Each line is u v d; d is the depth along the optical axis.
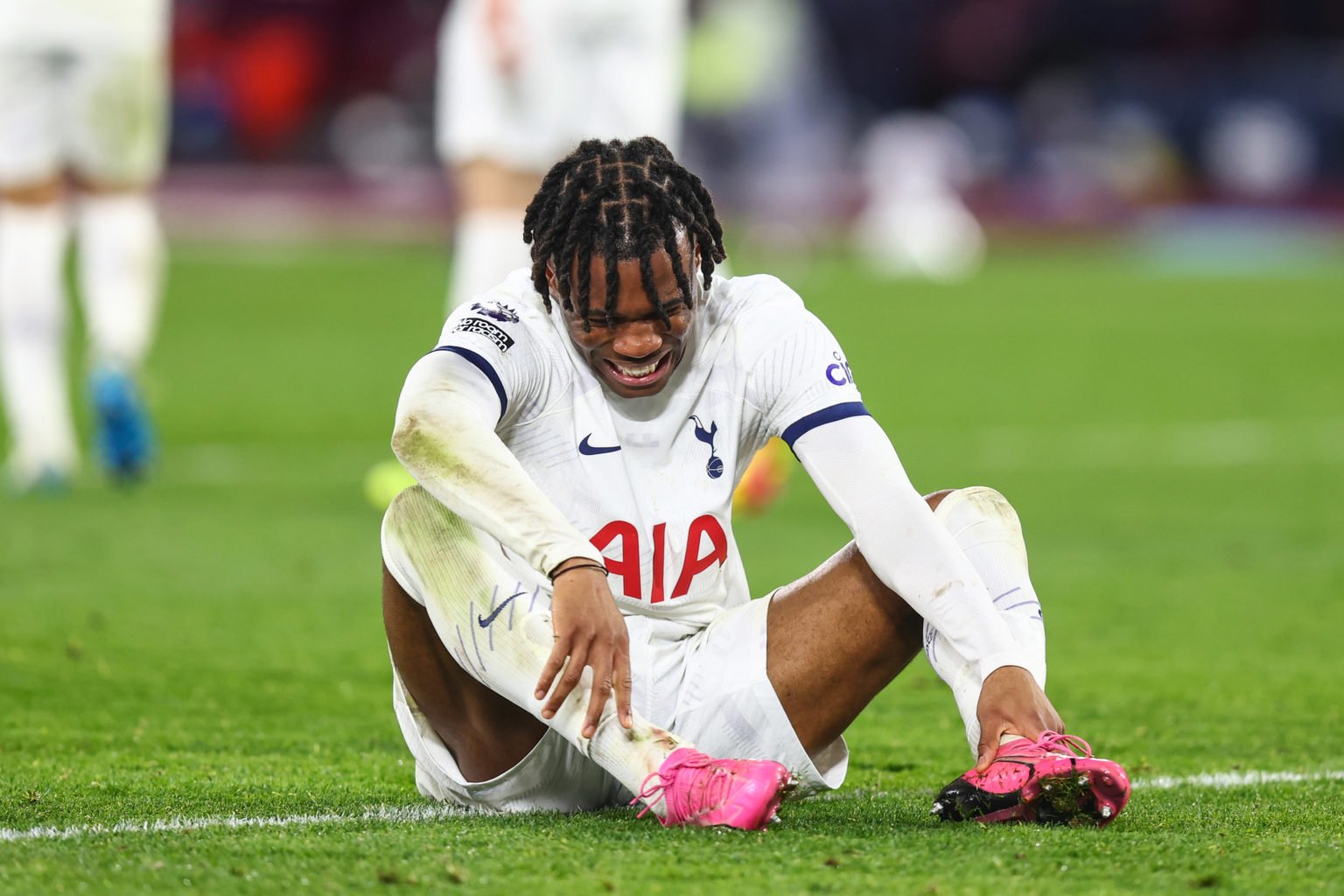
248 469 29.77
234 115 97.69
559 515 8.98
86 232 26.69
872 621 9.58
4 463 30.22
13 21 25.11
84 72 25.53
